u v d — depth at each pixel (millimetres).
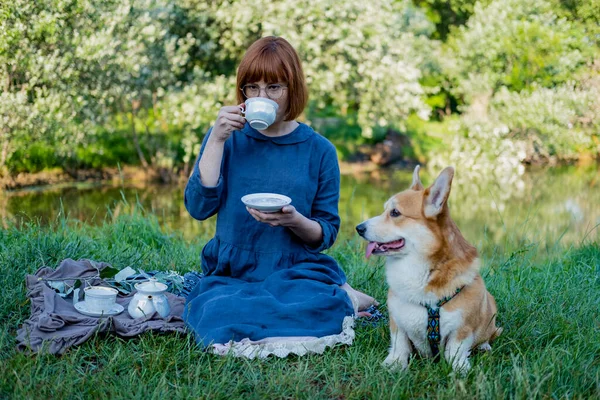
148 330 3408
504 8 18016
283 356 3266
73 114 11680
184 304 3850
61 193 12047
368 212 11898
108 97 12352
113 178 13250
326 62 13188
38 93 11125
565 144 16734
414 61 14641
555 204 12977
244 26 12664
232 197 3617
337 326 3475
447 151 16219
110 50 11047
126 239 5883
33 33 10977
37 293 3742
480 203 13125
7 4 10547
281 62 3418
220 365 3082
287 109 3562
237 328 3307
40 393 2791
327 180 3742
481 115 16812
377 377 3076
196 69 13070
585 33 17594
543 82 17312
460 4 20859
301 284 3527
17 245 4812
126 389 2877
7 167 12242
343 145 16312
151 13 12391
